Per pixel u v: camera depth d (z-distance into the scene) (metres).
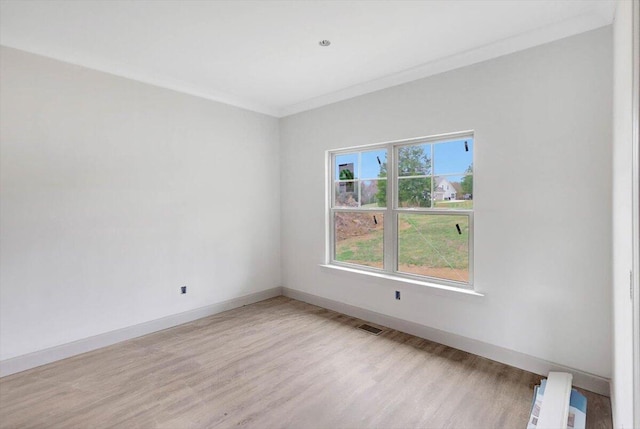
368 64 2.95
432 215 3.11
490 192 2.63
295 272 4.37
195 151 3.60
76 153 2.78
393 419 1.96
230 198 3.94
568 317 2.29
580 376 2.24
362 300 3.60
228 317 3.68
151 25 2.29
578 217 2.23
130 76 3.07
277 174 4.51
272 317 3.67
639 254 0.88
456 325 2.86
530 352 2.46
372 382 2.35
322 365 2.59
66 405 2.10
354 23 2.28
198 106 3.61
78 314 2.80
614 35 1.96
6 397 2.18
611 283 2.10
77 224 2.79
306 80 3.36
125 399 2.16
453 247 2.97
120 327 3.05
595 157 2.16
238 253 4.04
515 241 2.51
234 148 3.97
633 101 0.94
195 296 3.62
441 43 2.55
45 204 2.63
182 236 3.50
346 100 3.67
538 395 2.09
